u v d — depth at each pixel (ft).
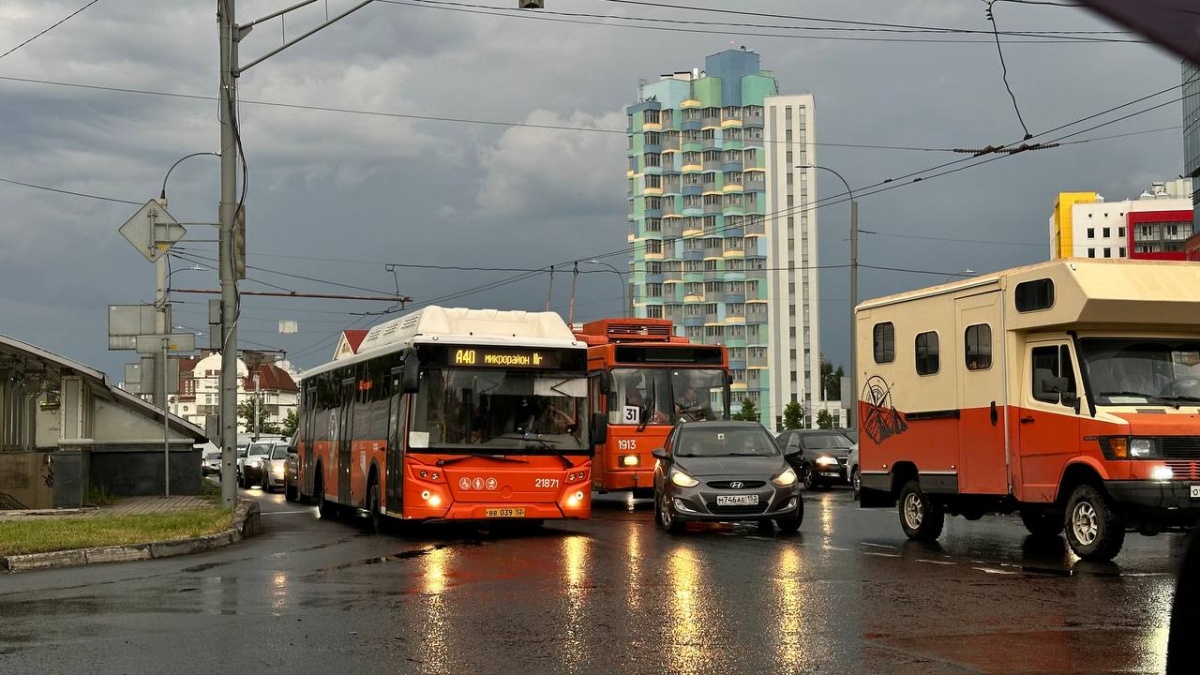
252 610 32.12
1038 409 45.93
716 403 83.30
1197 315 44.21
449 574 40.70
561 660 24.66
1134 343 44.88
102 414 92.38
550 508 57.77
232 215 68.64
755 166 432.66
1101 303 43.14
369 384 66.90
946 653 25.12
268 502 98.89
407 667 24.04
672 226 434.30
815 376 428.56
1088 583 36.91
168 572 42.04
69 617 30.99
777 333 431.84
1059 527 55.62
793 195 433.07
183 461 94.17
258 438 161.38
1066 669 23.30
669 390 82.69
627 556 46.83
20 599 34.83
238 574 41.27
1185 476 41.52
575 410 59.00
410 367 55.11
